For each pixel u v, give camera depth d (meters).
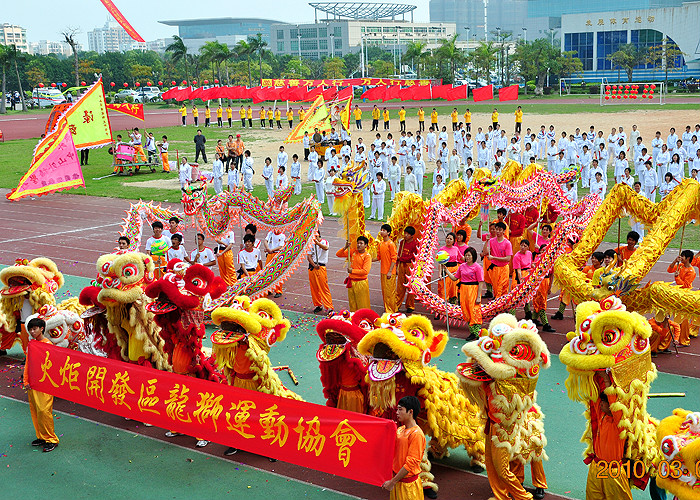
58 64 120.12
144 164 41.53
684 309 10.45
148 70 120.25
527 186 16.53
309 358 13.77
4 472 10.00
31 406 10.67
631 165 37.34
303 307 17.12
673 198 11.28
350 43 181.00
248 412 9.40
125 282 11.28
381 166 34.06
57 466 10.15
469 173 26.33
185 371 11.12
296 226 15.87
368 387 9.70
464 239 16.11
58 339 12.12
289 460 9.00
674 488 7.27
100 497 9.27
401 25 189.12
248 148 50.31
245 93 67.06
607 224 11.60
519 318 15.92
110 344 12.02
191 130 64.75
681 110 58.47
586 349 7.97
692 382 11.99
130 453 10.49
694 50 92.31
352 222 15.79
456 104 80.06
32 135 64.50
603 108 64.44
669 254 20.42
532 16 155.25
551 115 61.16
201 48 95.94
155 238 17.14
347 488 9.33
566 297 12.61
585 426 10.62
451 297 15.86
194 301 10.87
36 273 13.29
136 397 10.35
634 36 96.69
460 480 9.41
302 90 63.88
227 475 9.76
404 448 7.93
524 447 8.65
